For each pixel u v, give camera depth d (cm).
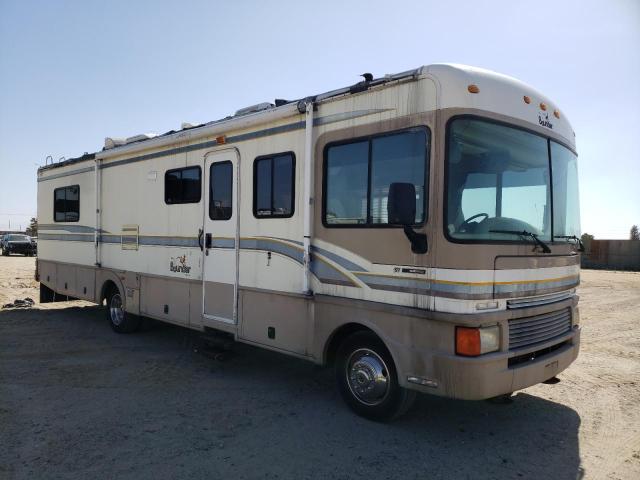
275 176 537
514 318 408
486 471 370
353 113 463
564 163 493
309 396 523
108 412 472
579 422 468
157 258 713
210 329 633
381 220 438
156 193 715
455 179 395
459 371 379
